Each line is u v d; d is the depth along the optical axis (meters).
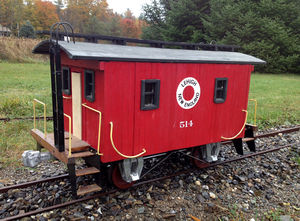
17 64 26.81
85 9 62.94
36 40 30.95
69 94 6.14
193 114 6.14
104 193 5.45
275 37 27.22
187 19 32.19
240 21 27.52
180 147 6.07
